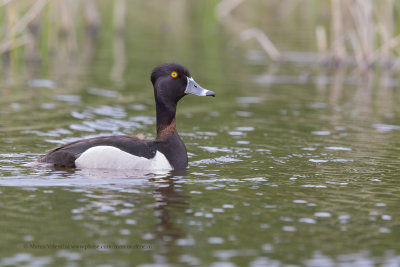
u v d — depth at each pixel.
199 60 25.42
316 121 16.17
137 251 7.54
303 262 7.37
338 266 7.30
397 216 9.05
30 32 23.95
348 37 25.88
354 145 13.65
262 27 34.31
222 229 8.34
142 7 41.25
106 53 26.38
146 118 16.11
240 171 11.33
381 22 23.62
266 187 10.34
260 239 8.04
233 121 16.03
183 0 44.88
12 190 9.66
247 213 9.01
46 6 23.53
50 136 13.67
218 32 33.12
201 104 18.23
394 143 13.91
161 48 28.02
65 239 7.85
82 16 34.47
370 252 7.72
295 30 33.34
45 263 7.18
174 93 11.94
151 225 8.38
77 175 10.58
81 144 11.16
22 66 22.84
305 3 43.81
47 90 18.86
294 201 9.62
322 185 10.54
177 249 7.63
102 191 9.77
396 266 7.33
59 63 23.80
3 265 7.10
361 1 23.47
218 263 7.27
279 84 21.56
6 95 17.86
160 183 10.34
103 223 8.41
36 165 11.05
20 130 14.05
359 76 23.64
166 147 11.57
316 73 24.08
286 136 14.41
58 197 9.40
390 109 17.92
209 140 13.91
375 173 11.39
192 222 8.56
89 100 17.83
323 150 13.14
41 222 8.38
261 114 16.94
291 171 11.41
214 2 33.44
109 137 11.41
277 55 26.11
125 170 11.02
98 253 7.47
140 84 20.59
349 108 17.97
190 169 11.38
